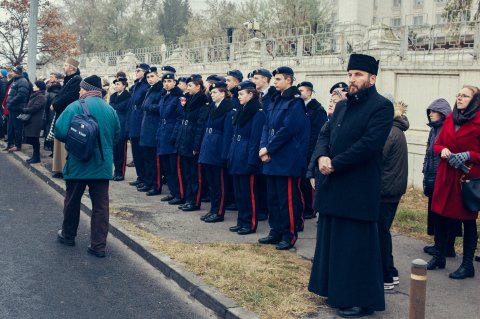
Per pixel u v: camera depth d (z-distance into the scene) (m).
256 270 5.70
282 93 6.70
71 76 9.31
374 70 4.62
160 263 5.99
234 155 7.26
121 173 11.14
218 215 7.98
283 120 6.55
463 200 5.61
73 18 46.62
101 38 43.50
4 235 7.07
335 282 4.63
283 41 14.41
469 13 13.05
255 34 20.33
